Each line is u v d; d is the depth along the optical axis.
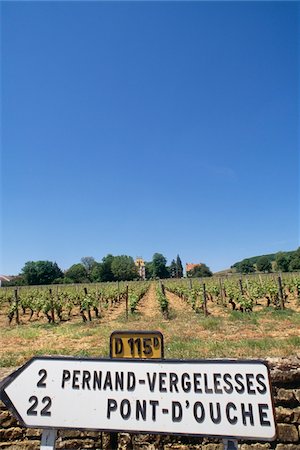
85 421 1.96
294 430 3.44
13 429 3.53
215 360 2.00
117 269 87.69
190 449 3.38
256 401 1.87
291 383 3.59
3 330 14.36
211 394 1.92
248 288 23.66
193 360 2.02
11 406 2.05
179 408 1.91
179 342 8.22
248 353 6.73
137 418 1.92
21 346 9.69
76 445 3.43
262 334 9.77
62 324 15.41
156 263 101.06
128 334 2.21
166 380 1.99
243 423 1.84
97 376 2.06
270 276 38.06
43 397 2.05
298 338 7.79
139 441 3.43
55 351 8.48
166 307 15.47
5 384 2.10
